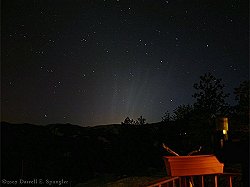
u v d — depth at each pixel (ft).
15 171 48.85
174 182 15.57
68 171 49.80
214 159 9.96
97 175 46.73
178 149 36.78
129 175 41.37
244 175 8.78
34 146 58.70
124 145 43.57
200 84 31.19
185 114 36.70
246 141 8.82
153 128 42.27
